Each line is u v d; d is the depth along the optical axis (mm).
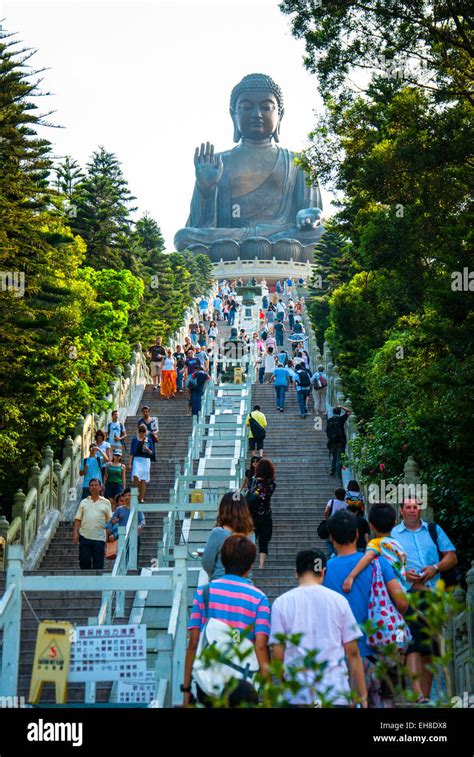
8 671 10047
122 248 48031
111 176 51750
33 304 29109
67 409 30312
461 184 22062
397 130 23047
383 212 23359
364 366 32969
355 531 9320
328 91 24906
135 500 18969
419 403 22500
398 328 31719
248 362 42500
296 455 28953
